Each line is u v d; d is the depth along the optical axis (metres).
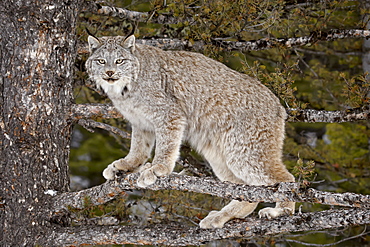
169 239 8.95
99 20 12.46
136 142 10.96
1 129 9.16
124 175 9.17
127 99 10.53
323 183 16.95
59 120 9.55
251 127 10.51
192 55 10.92
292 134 16.73
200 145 11.20
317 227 8.19
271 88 11.30
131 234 9.05
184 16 11.54
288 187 8.11
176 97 10.62
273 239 12.68
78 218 10.74
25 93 9.23
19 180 9.18
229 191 8.40
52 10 9.28
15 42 9.20
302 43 11.85
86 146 20.91
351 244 16.36
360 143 17.31
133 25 12.91
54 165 9.52
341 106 15.40
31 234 9.17
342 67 17.77
